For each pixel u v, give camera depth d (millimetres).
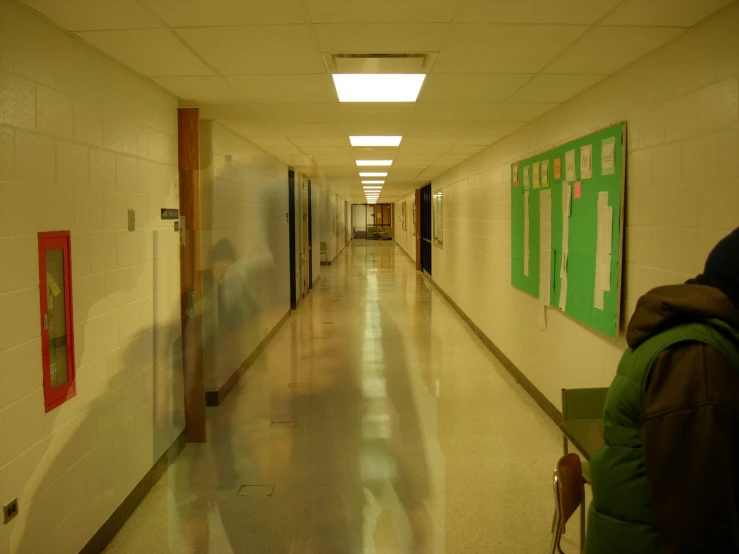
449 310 8883
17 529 1859
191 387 3590
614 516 1063
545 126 4172
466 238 7758
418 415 4133
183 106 3684
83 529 2309
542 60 2754
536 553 2424
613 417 1080
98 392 2455
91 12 2033
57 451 2115
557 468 1767
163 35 2326
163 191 3305
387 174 10047
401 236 23109
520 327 4891
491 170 6082
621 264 2861
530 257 4523
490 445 3568
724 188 2070
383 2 2033
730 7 2025
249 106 3799
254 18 2176
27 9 1956
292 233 8758
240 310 5203
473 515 2725
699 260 2234
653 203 2582
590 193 3248
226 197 4738
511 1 2033
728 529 876
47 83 2076
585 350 3398
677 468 914
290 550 2445
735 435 886
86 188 2367
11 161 1843
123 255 2732
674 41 2408
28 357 1931
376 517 2711
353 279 13047
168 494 2959
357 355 6023
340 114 4137
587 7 2080
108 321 2562
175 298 3459
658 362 976
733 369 928
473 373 5285
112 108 2637
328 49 2578
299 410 4254
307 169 8922
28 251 1936
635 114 2756
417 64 2842
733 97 2016
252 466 3293
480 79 3133
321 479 3111
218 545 2490
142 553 2447
